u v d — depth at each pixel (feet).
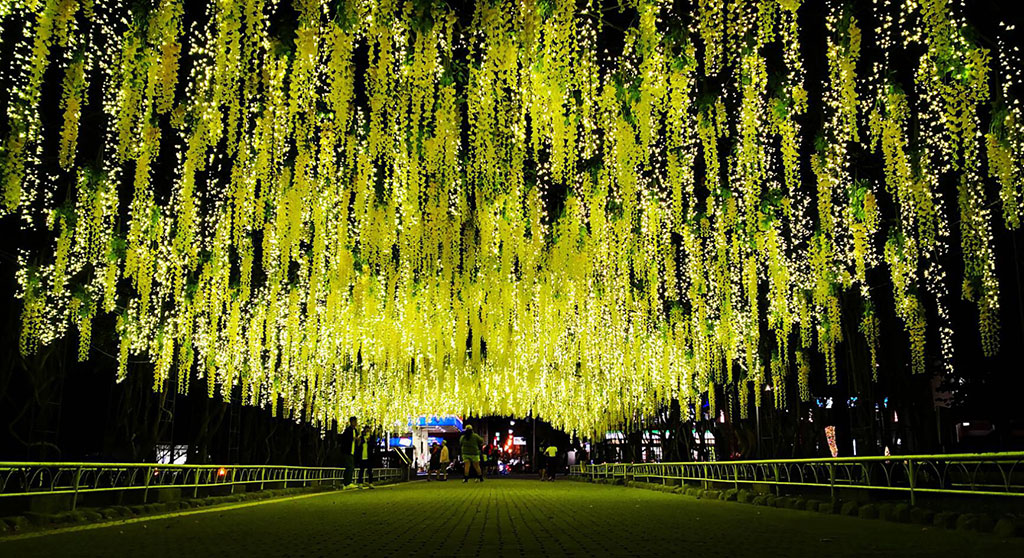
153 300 46.98
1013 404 57.41
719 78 30.48
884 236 45.21
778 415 65.00
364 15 25.58
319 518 34.04
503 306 56.54
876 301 47.75
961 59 24.71
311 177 36.01
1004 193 29.01
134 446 50.11
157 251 42.11
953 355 54.44
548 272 47.32
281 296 53.42
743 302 53.42
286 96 28.04
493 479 124.57
